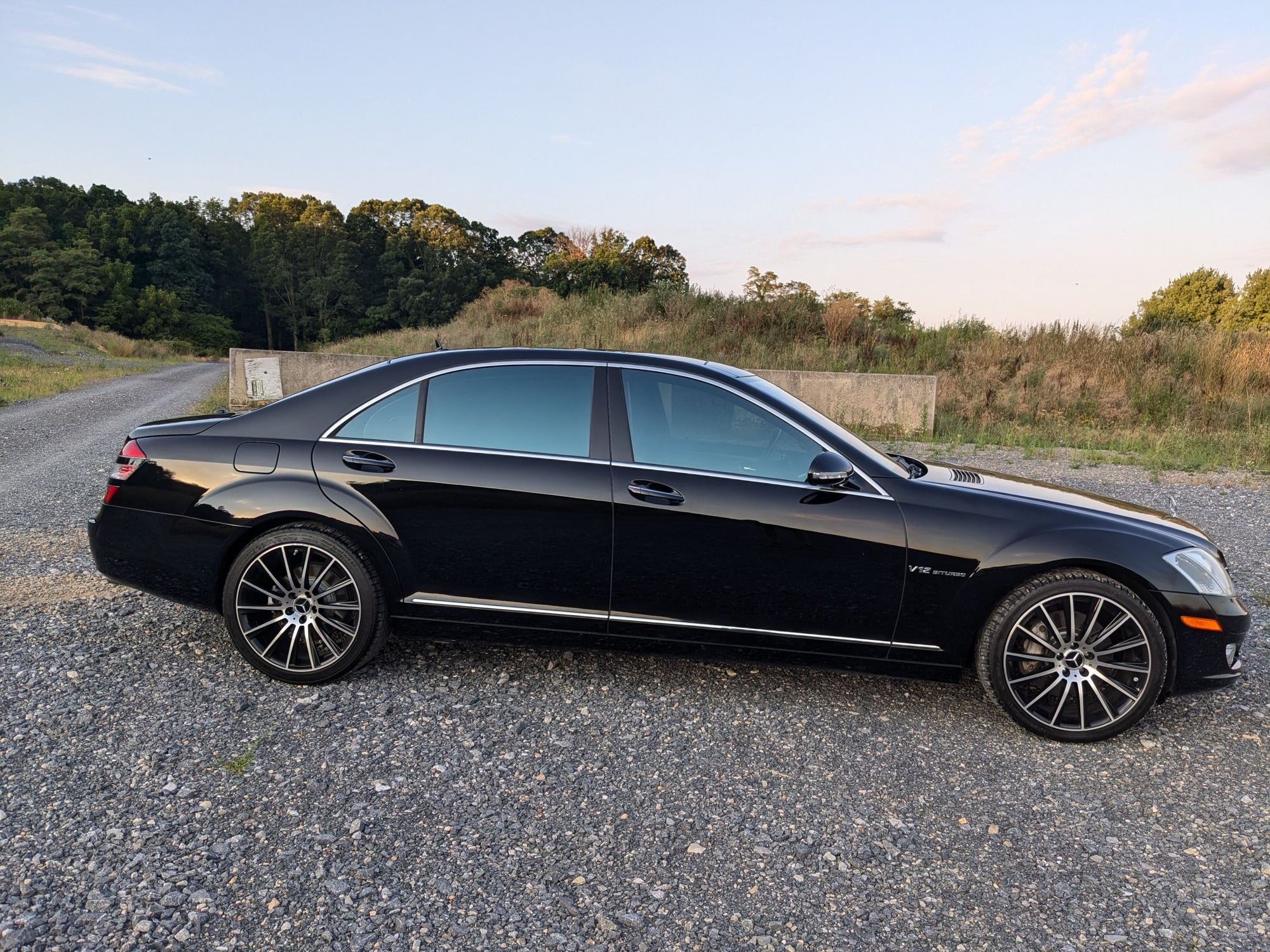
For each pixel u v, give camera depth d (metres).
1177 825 2.69
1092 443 11.10
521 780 2.84
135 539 3.56
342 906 2.16
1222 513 7.38
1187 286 59.97
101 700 3.30
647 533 3.36
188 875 2.25
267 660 3.53
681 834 2.56
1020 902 2.28
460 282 97.00
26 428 11.87
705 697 3.57
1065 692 3.21
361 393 3.62
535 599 3.47
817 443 3.43
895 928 2.16
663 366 3.57
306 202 124.69
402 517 3.45
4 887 2.16
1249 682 3.88
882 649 3.37
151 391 19.89
